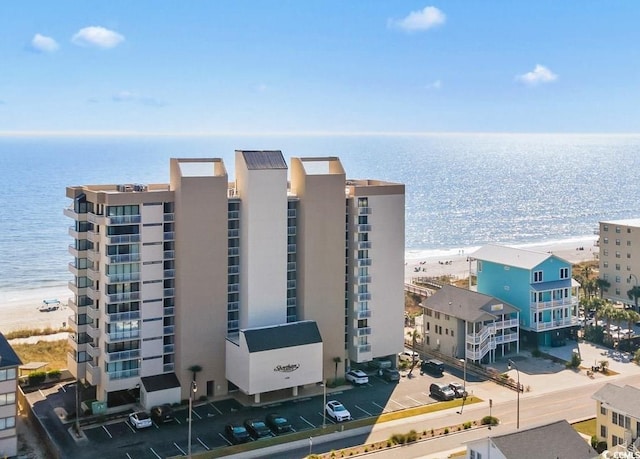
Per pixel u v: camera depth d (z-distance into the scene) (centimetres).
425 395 8256
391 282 9050
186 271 7825
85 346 8000
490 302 9544
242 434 6906
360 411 7738
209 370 8056
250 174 8012
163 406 7556
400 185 9031
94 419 7456
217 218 7962
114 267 7594
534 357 9662
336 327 8662
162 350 7950
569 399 8100
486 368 9100
